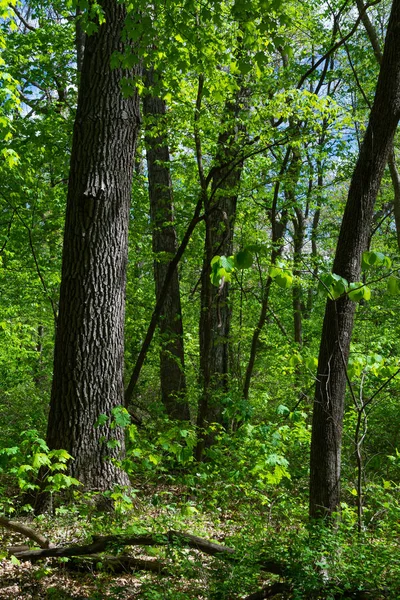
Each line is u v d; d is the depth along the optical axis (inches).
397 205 516.1
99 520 244.5
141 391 639.1
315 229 762.8
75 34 592.4
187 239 401.1
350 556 201.8
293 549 195.6
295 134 442.9
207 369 407.2
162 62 276.2
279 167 535.5
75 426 284.8
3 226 509.0
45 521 245.9
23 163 436.5
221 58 287.0
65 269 298.0
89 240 296.2
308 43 603.8
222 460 314.3
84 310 292.7
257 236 539.8
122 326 303.3
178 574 195.8
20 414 515.8
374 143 239.3
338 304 238.7
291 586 173.6
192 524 264.7
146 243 617.9
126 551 225.3
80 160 300.0
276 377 590.2
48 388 630.5
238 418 317.4
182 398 502.9
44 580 199.3
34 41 569.3
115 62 252.2
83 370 288.8
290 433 325.7
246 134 441.7
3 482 312.2
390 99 237.5
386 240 765.9
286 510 289.0
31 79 575.5
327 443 237.3
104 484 283.1
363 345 455.2
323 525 217.6
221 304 500.1
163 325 535.5
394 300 603.2
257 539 232.4
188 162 525.3
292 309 811.4
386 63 239.1
